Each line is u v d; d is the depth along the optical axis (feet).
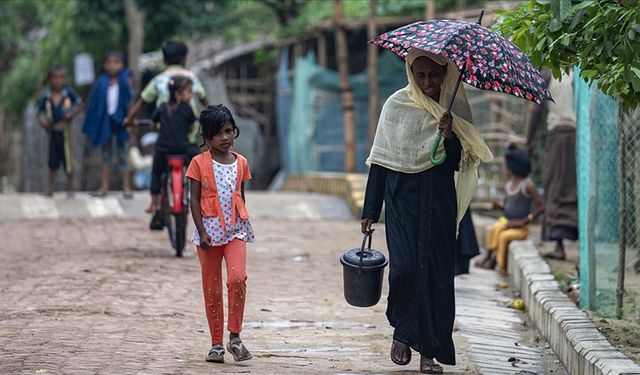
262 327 39.73
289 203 87.45
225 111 33.55
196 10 132.67
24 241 64.23
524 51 34.40
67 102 82.07
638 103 35.58
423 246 31.86
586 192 41.52
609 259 43.34
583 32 32.60
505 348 38.11
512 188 57.72
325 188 100.94
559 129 54.85
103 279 48.14
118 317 39.75
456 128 32.14
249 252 60.85
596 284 41.83
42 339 35.01
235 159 33.96
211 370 31.48
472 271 57.88
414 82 32.04
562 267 53.06
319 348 36.17
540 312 41.24
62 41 132.57
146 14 130.21
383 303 45.65
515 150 57.72
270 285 49.34
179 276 49.96
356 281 31.91
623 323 38.22
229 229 33.19
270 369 32.01
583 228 42.27
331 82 114.32
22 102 153.07
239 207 33.42
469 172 32.89
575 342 33.45
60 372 30.22
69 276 48.85
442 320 32.19
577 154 44.47
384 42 31.14
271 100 138.51
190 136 56.44
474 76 30.25
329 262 57.72
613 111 41.55
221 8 135.33
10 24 156.97
